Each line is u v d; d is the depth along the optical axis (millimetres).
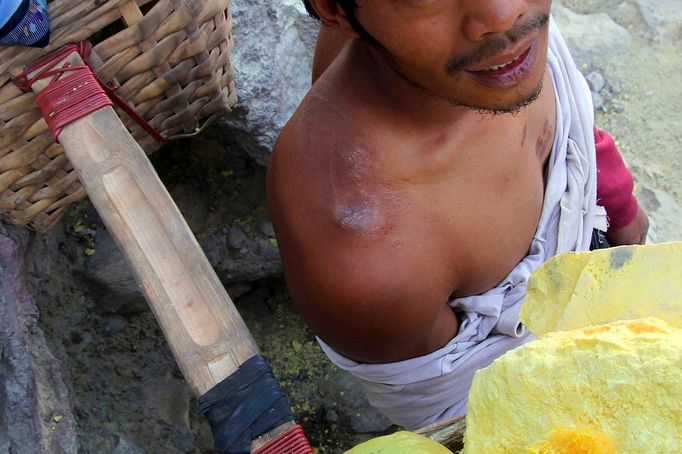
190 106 1026
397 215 878
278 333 1531
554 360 451
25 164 923
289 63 1378
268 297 1548
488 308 983
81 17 830
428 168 890
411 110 854
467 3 662
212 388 617
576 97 1056
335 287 879
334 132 887
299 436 596
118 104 931
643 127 1794
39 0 804
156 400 1319
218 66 1021
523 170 974
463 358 1003
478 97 756
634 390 430
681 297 516
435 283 914
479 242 936
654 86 1835
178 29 903
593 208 1057
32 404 957
